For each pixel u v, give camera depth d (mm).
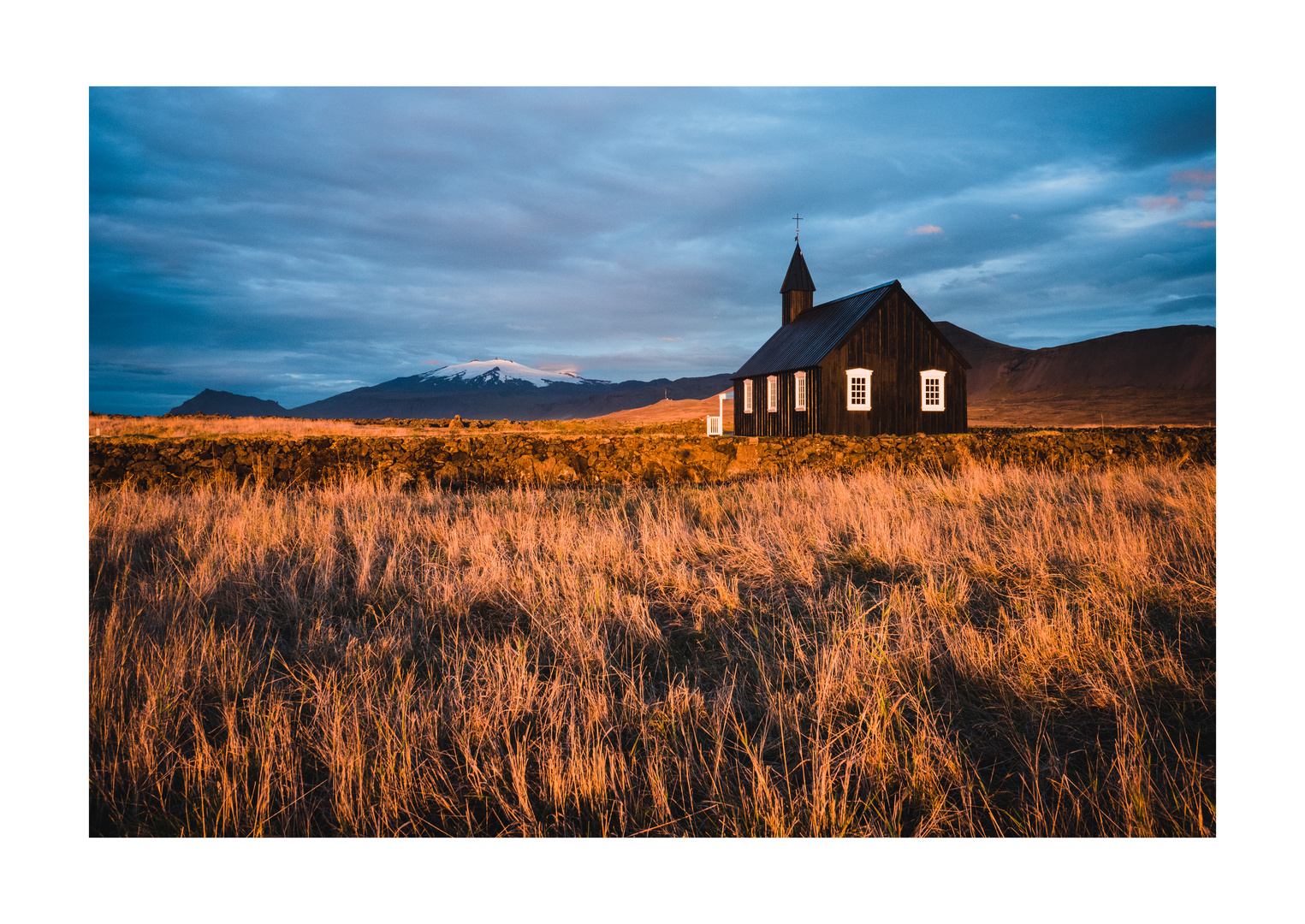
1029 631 4246
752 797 2898
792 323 33812
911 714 3537
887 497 9133
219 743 3279
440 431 33844
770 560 6348
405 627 4738
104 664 3711
